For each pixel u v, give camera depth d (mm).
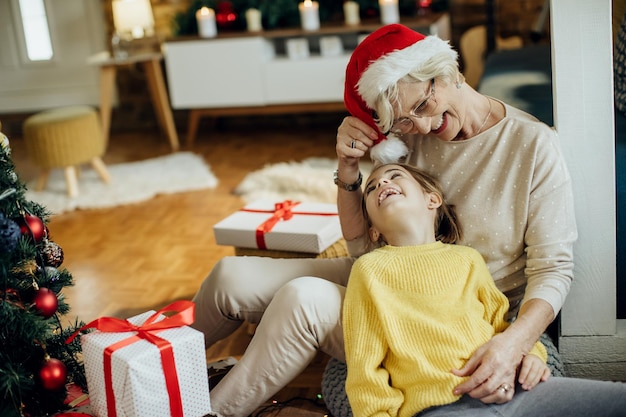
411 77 1585
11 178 1576
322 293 1710
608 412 1511
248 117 5523
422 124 1640
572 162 1767
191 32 5012
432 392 1522
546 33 4648
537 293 1629
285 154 4664
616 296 1875
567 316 1869
